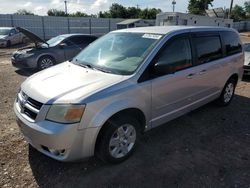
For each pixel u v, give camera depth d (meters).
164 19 29.95
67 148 2.88
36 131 2.91
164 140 4.06
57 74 3.60
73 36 10.51
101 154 3.21
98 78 3.33
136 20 34.78
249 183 3.08
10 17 28.38
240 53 5.74
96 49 4.29
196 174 3.22
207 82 4.66
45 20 30.56
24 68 9.97
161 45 3.70
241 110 5.50
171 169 3.32
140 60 3.54
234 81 5.73
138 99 3.36
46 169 3.26
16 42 21.12
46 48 9.72
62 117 2.83
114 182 3.05
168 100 3.86
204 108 5.54
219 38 5.01
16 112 3.34
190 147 3.87
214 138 4.18
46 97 2.97
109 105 3.04
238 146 3.94
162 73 3.56
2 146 3.78
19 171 3.21
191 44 4.23
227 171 3.30
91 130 2.94
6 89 6.96
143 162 3.46
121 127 3.29
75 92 2.98
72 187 2.96
